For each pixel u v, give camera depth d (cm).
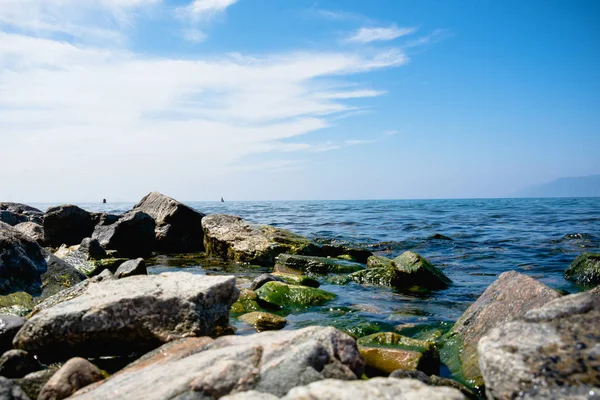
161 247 2133
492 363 390
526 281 714
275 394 409
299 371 429
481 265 1633
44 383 500
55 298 895
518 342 398
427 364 636
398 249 2077
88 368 511
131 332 636
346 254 1817
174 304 670
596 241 2161
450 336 761
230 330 767
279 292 1066
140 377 457
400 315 947
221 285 736
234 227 1942
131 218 1938
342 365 455
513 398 359
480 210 5559
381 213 5044
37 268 1086
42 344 604
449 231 2808
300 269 1528
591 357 361
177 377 427
